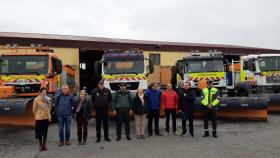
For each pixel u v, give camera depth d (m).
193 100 12.52
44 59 16.12
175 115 13.04
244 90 20.67
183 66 19.94
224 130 13.63
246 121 16.00
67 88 11.55
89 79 30.50
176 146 10.72
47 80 15.94
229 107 15.82
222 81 19.48
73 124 16.56
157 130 12.98
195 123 15.80
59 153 10.23
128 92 12.34
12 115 13.00
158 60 33.69
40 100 10.82
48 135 13.56
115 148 10.70
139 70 16.30
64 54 29.19
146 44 33.16
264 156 9.02
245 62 21.62
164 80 25.00
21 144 11.75
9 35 29.69
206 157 9.08
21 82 15.88
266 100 15.55
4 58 16.09
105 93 11.99
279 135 12.13
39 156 9.89
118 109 12.23
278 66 20.75
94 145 11.30
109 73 16.27
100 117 11.96
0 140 12.48
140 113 12.36
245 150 9.79
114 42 31.70
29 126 13.40
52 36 32.91
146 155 9.55
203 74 19.58
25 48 17.23
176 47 34.75
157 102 12.84
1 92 14.38
